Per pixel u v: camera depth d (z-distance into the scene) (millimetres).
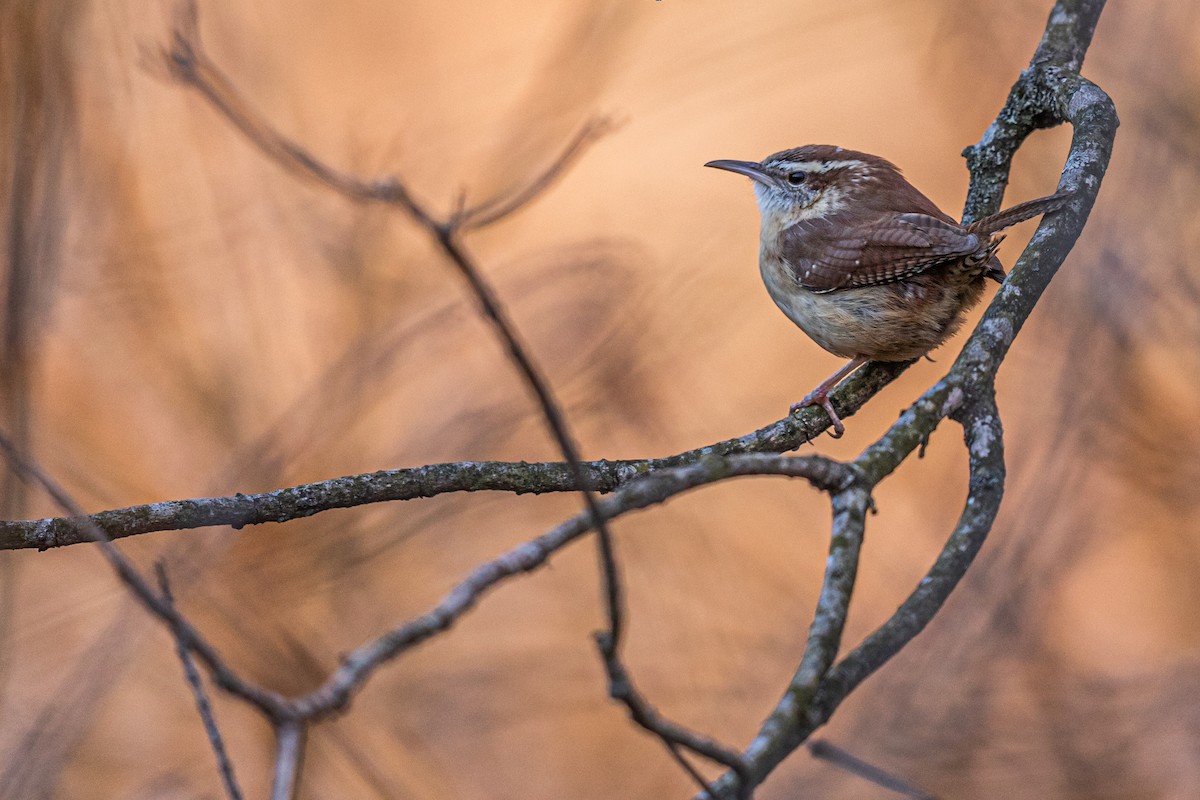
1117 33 10594
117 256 12859
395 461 11992
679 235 14055
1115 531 11250
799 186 8422
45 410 12383
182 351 12992
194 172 13211
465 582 3779
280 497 6066
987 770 9219
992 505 4992
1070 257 10359
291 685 10812
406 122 13922
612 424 12250
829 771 9242
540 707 11977
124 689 11117
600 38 13531
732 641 11898
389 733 11609
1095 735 9742
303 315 13148
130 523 5906
